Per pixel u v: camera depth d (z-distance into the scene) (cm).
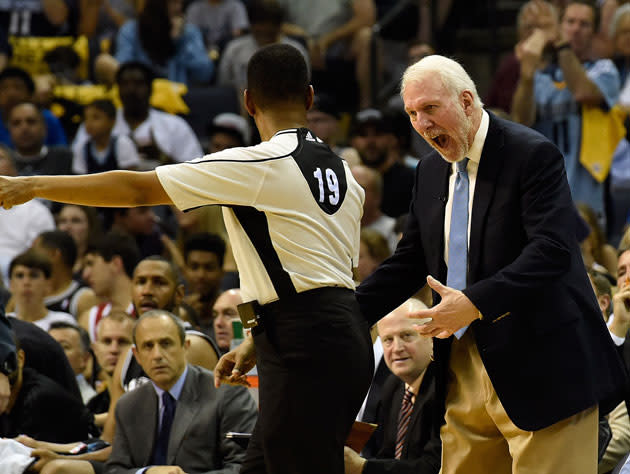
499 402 940
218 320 1575
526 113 2186
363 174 2003
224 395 1329
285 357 885
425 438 1193
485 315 868
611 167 2347
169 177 873
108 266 1900
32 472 1307
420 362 1235
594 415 931
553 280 883
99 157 2431
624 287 1279
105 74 2770
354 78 2802
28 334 1430
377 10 2964
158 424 1336
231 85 2795
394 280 1002
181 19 2836
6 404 1284
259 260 890
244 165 882
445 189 969
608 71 2156
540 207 897
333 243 906
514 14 2811
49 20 3000
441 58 925
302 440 884
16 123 2370
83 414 1439
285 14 2944
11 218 2203
